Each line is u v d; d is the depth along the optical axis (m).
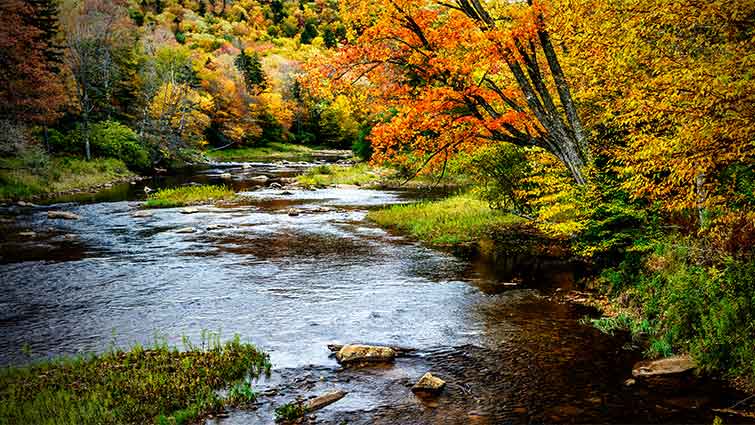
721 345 8.05
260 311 11.82
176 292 13.42
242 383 7.96
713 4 7.47
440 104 13.11
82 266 16.31
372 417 6.93
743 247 8.90
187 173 53.62
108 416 6.73
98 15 57.84
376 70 14.55
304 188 40.22
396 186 41.81
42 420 6.61
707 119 7.07
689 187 8.80
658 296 10.22
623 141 13.20
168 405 7.14
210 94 86.88
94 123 53.34
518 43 12.98
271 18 172.50
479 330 10.45
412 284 14.09
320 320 11.18
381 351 9.04
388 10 13.48
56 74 48.16
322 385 7.98
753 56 6.48
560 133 13.52
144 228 23.30
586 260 16.02
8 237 21.09
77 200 33.09
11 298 12.87
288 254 18.03
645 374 8.10
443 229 21.92
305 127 116.31
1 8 39.81
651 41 9.08
